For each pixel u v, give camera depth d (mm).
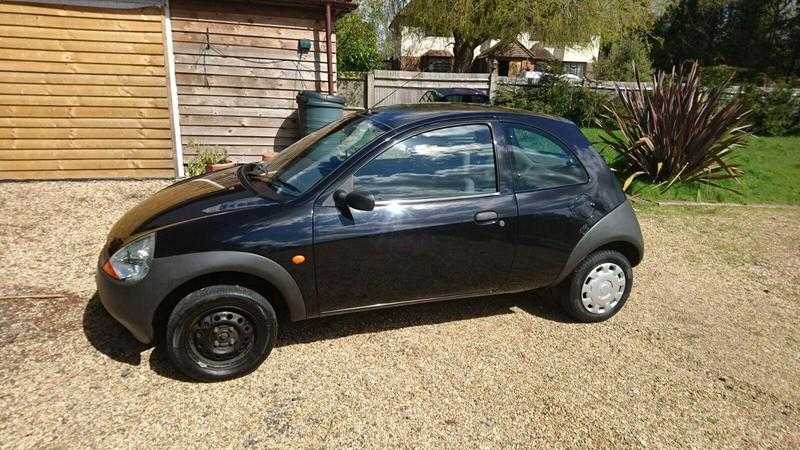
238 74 8031
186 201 3217
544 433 2764
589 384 3217
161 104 7633
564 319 4039
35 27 6848
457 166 3414
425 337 3646
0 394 2771
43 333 3379
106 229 5438
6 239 4957
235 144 8273
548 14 16078
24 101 7012
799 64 24562
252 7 7867
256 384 3020
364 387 3047
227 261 2871
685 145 8203
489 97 12938
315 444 2582
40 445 2453
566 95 12672
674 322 4121
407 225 3215
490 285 3602
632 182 8469
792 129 13125
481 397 3023
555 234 3617
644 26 18422
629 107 9039
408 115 3551
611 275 3936
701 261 5574
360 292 3254
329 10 8039
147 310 2842
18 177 7180
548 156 3715
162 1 7305
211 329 2934
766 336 3984
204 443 2543
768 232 6668
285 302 3211
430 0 16578
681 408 3053
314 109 7832
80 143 7363
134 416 2691
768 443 2814
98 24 7094
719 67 16375
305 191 3152
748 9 26219
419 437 2676
